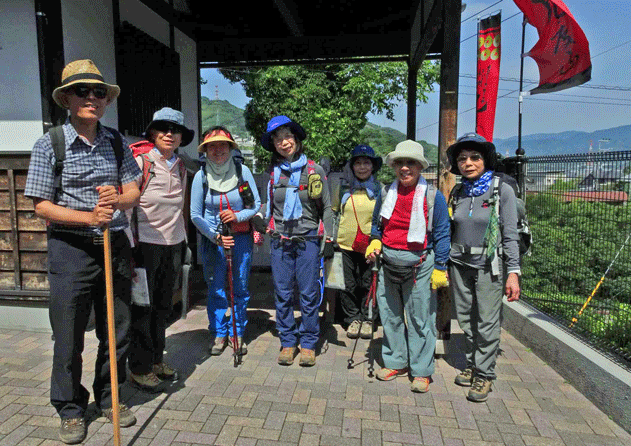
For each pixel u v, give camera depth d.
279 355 3.79
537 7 4.48
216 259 3.94
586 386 3.22
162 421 2.86
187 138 3.42
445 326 3.87
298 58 7.39
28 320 4.34
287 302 3.77
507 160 5.19
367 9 6.12
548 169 4.61
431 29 4.55
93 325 4.37
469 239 3.19
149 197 3.13
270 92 14.07
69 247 2.58
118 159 2.73
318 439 2.69
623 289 3.83
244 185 3.89
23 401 3.06
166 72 5.79
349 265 4.54
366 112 14.30
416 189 3.23
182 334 4.41
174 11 6.04
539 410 3.05
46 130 3.97
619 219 3.78
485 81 4.75
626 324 3.35
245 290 4.00
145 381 3.21
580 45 4.37
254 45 7.20
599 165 3.91
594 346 3.42
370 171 4.54
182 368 3.64
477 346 3.25
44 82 3.92
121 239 2.78
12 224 4.26
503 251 3.10
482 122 4.82
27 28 4.05
